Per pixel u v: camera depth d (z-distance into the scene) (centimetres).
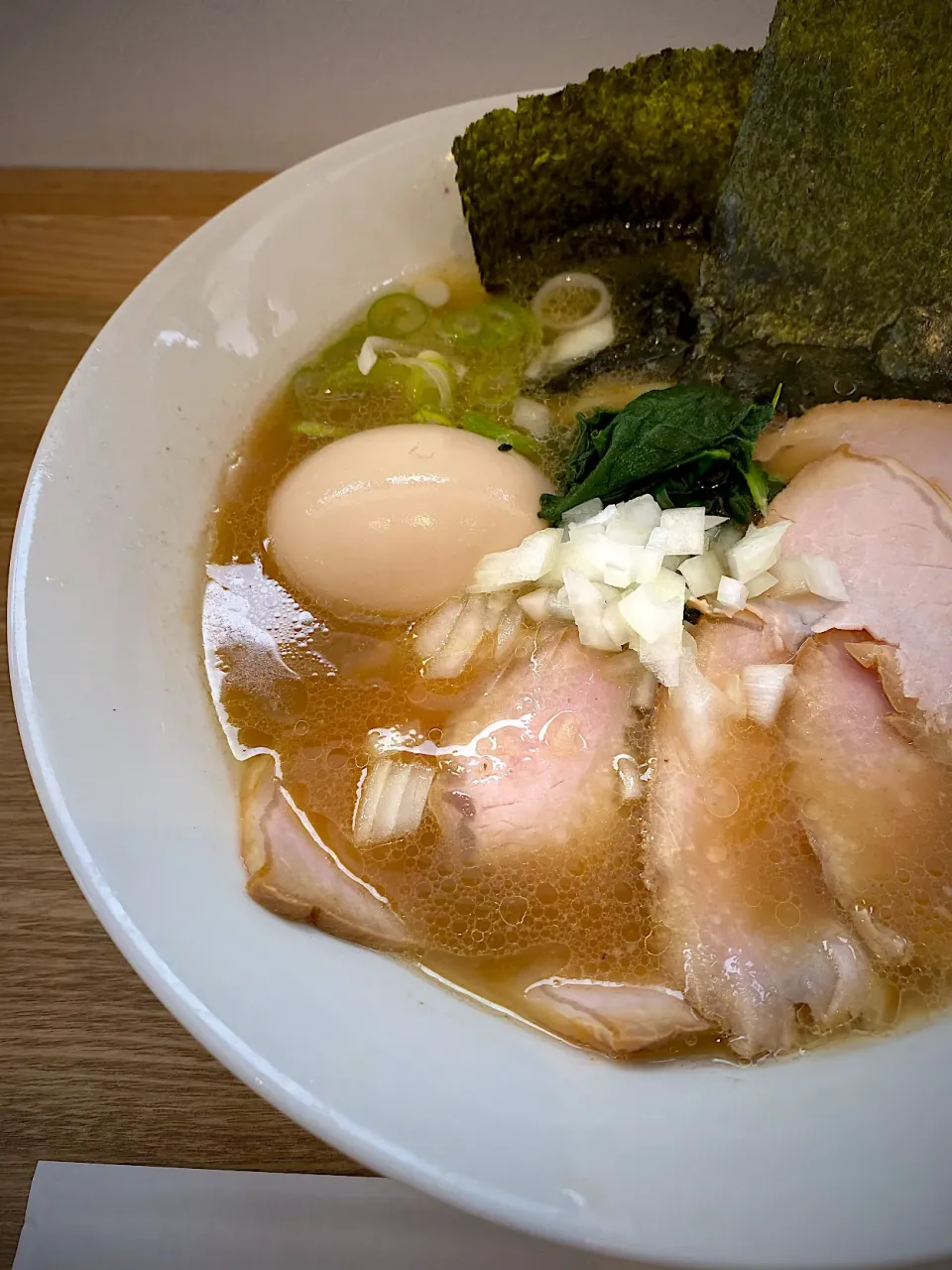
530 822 18
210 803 17
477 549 20
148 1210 16
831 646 19
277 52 27
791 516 20
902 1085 15
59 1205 16
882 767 18
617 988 16
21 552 16
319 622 19
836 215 19
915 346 20
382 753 18
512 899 17
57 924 18
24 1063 17
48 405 23
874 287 20
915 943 16
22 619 16
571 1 27
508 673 19
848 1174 13
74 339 24
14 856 19
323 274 22
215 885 16
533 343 23
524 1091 14
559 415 22
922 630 19
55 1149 17
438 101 28
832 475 20
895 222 19
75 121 28
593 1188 13
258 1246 16
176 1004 14
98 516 17
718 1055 15
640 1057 15
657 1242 13
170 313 19
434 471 20
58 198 27
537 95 21
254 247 21
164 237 26
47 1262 16
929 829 17
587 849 17
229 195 27
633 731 18
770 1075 15
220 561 20
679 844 17
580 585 19
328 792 18
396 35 27
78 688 16
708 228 23
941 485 20
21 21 26
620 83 21
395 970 16
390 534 19
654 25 27
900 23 17
